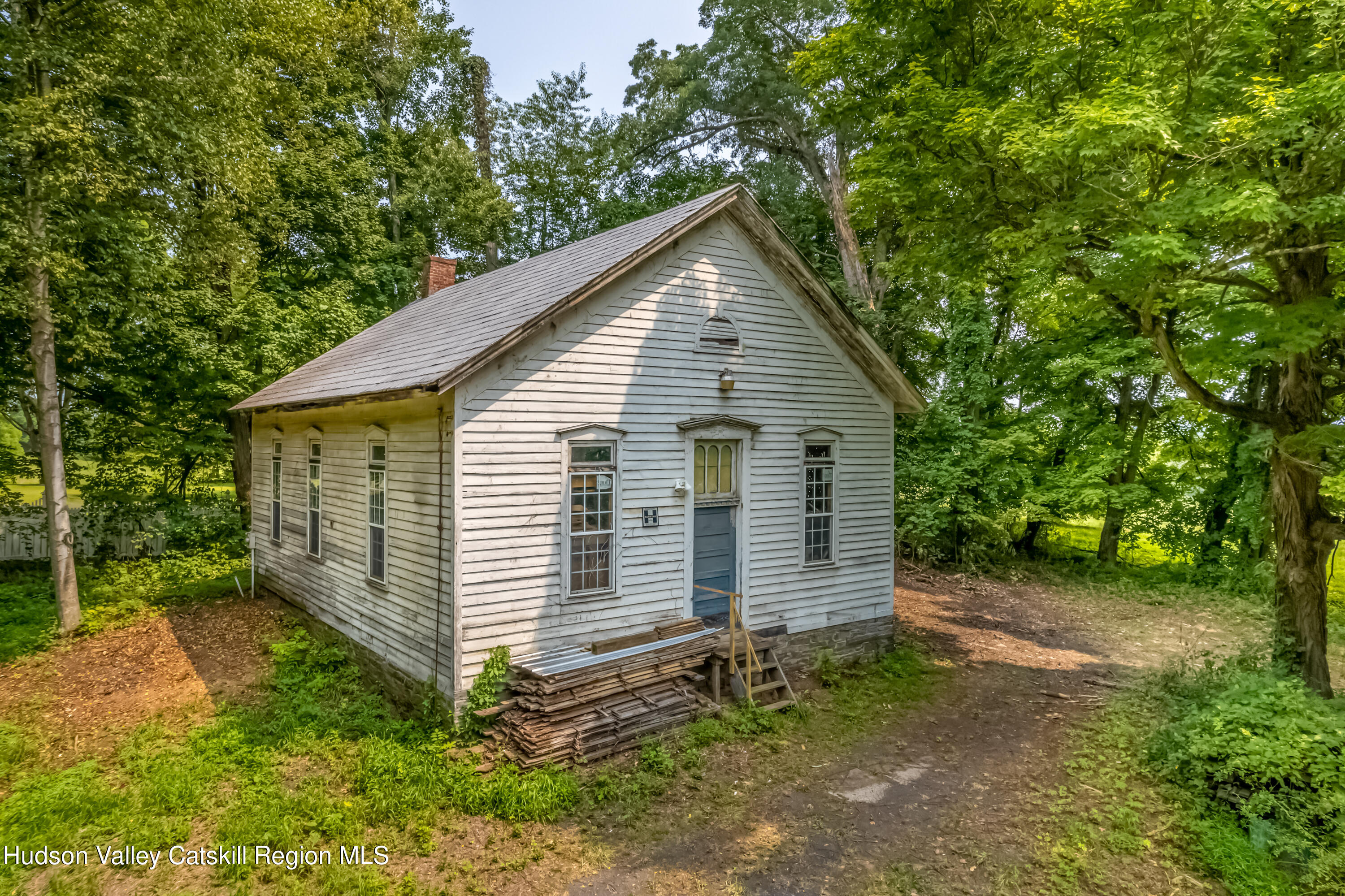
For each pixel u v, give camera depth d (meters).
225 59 13.11
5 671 10.09
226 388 16.89
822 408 11.31
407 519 8.89
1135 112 6.85
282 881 5.55
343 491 10.78
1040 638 13.55
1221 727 7.13
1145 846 6.24
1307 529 8.64
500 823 6.48
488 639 8.02
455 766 7.23
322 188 20.14
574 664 8.07
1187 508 18.61
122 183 11.15
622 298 9.12
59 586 11.71
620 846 6.24
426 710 8.21
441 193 25.16
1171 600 16.45
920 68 9.42
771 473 10.70
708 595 10.12
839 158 21.39
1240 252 8.13
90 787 6.85
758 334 10.53
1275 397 10.74
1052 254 8.57
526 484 8.31
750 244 10.48
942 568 19.42
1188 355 8.44
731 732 8.45
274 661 10.55
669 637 9.30
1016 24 9.22
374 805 6.57
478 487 7.93
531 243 31.89
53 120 10.02
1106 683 10.77
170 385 17.02
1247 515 15.56
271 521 14.06
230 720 8.37
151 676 10.01
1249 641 13.00
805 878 5.83
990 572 19.06
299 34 19.28
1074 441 19.88
